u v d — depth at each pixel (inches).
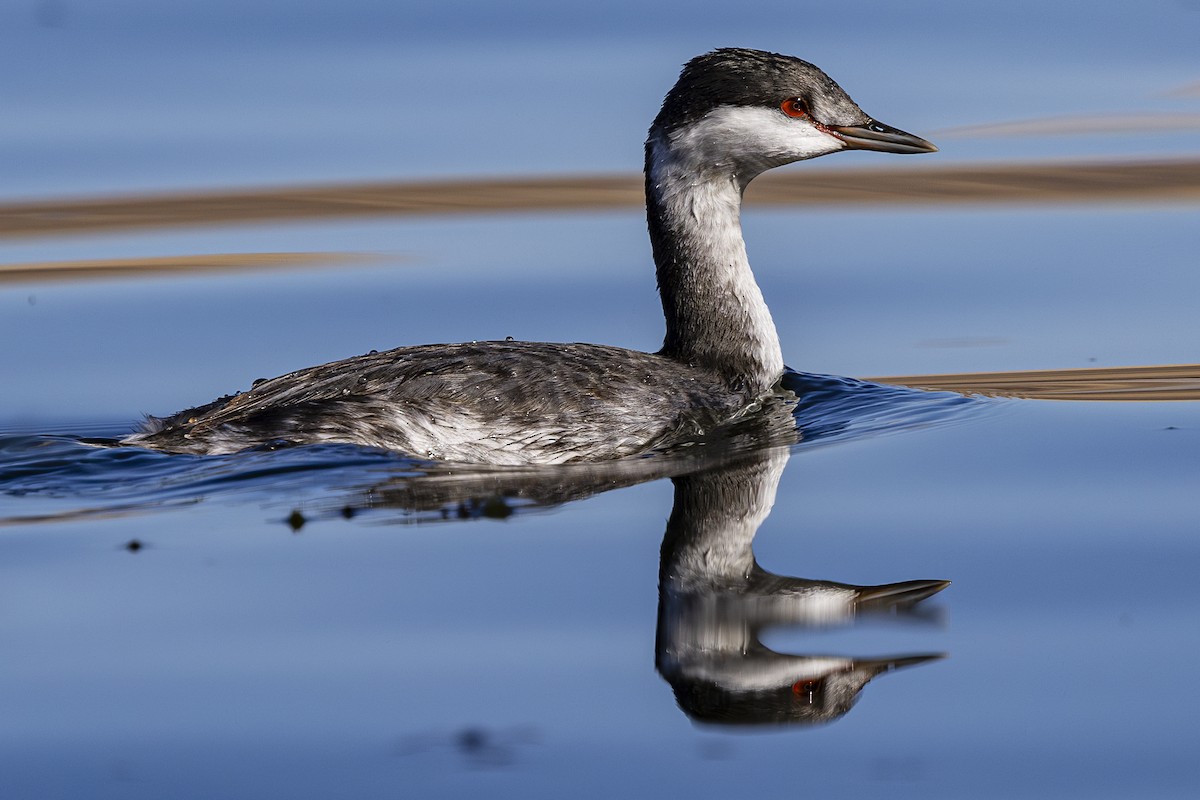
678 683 380.8
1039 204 885.8
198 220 851.4
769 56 579.8
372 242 834.2
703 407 554.9
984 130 948.6
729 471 520.1
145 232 837.2
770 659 394.6
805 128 574.9
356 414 511.5
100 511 477.1
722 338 582.2
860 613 417.4
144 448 514.6
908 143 579.5
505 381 521.3
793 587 435.5
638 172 900.0
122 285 774.5
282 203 868.0
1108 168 896.3
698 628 407.5
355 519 471.2
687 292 583.5
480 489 495.5
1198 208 868.0
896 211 885.2
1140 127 946.7
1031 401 604.4
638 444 531.8
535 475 509.0
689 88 576.4
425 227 864.9
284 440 510.0
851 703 371.6
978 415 583.5
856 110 581.6
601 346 571.5
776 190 901.2
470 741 350.3
